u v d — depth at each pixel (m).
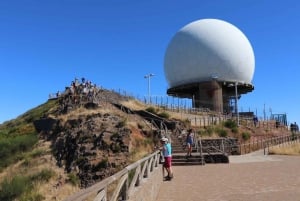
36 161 35.03
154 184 14.48
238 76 62.69
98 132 34.06
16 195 27.06
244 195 14.73
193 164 27.03
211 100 60.94
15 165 35.56
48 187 28.25
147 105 51.19
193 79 62.53
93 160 30.67
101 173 29.42
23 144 39.91
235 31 64.88
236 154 36.88
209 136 39.38
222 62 61.41
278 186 16.61
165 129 37.50
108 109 41.94
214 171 22.77
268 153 37.34
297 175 20.06
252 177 19.69
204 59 61.59
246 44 64.81
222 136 40.59
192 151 30.81
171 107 52.19
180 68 63.69
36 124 46.69
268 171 22.09
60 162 33.69
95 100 44.47
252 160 29.97
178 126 39.25
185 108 53.09
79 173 30.22
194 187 16.89
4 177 32.59
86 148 32.28
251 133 45.53
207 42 61.78
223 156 28.27
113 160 30.30
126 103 48.84
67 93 53.19
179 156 27.39
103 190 6.84
